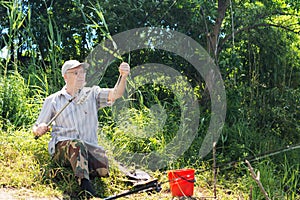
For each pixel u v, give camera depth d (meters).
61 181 5.46
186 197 5.25
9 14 7.17
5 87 6.66
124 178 5.82
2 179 5.30
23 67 7.45
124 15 7.74
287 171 6.31
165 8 7.86
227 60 7.59
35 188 5.26
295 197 5.80
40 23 7.89
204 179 5.93
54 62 7.27
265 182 5.76
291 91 7.76
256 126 7.52
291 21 8.33
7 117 6.55
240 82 8.07
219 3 7.79
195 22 7.86
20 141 5.98
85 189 5.30
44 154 5.81
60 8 8.02
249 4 8.13
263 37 8.20
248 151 6.80
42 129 5.43
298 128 7.35
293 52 8.31
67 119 5.62
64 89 5.75
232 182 5.98
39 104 6.75
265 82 8.20
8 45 7.07
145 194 5.43
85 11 7.83
